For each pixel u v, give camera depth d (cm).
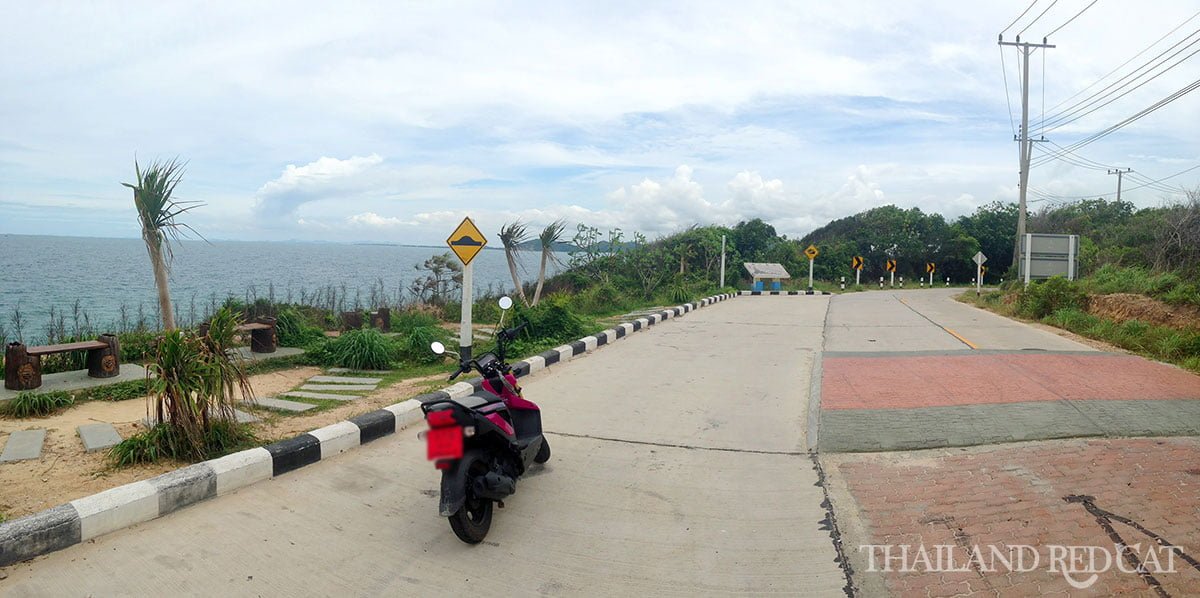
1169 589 352
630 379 934
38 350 732
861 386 838
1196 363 907
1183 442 584
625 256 2611
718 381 922
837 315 1898
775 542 425
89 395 730
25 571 368
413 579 376
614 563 399
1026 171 2617
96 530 409
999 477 514
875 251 4722
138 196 854
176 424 540
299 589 362
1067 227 4131
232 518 447
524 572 387
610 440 638
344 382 880
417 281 2269
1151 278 1650
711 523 454
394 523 448
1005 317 1759
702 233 3344
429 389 816
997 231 4612
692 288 2703
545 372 988
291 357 1006
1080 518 436
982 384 817
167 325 884
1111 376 847
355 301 1852
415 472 544
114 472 505
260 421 662
